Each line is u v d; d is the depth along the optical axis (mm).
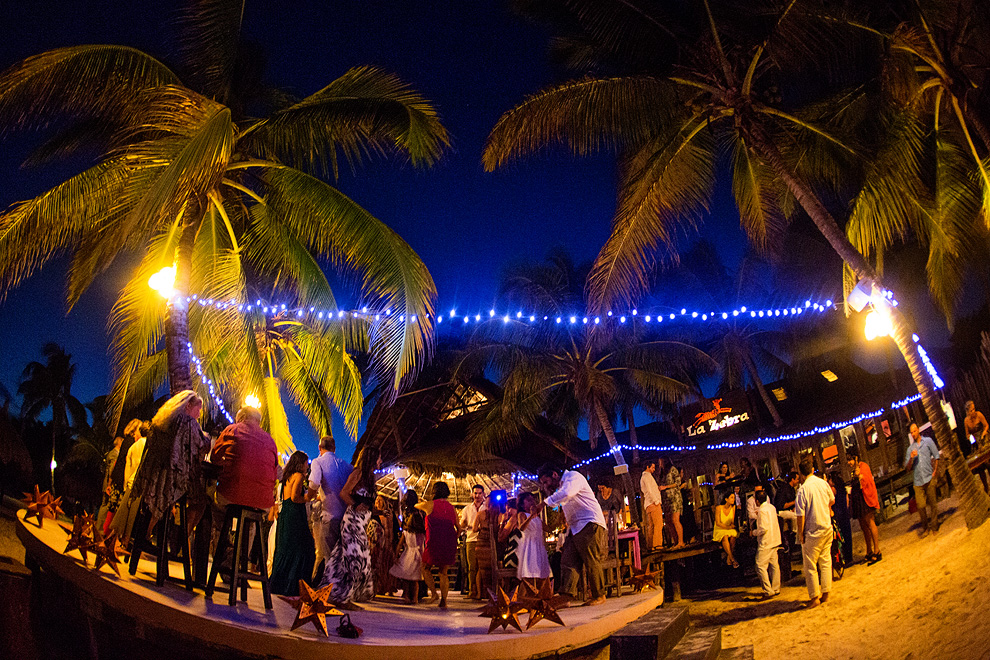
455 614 8688
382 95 12250
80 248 12625
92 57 10938
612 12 14766
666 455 29969
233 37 12023
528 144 15195
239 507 6039
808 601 11219
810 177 17484
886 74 14008
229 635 4957
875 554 12406
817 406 28359
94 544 5453
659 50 15219
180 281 10938
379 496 11859
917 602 9188
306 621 5348
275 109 13438
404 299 12141
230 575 6184
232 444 6168
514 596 6805
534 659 6539
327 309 15164
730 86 14430
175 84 11070
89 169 11648
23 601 5902
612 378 25906
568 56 16250
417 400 25609
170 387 10484
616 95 15078
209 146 9492
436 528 9891
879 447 21156
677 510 16328
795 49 14094
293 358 18078
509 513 11141
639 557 11961
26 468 14039
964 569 9484
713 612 12305
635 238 15258
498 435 23453
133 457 6621
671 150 15133
